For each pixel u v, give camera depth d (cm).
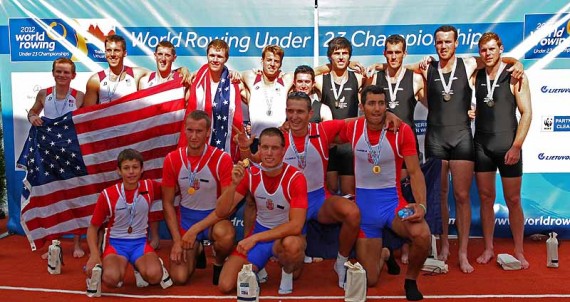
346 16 729
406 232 530
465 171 650
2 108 766
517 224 651
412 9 724
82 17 745
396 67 678
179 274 570
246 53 738
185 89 717
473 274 607
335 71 698
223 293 545
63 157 683
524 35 723
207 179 577
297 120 550
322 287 573
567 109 730
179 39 741
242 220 765
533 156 741
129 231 569
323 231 576
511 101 651
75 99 708
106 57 718
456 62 669
